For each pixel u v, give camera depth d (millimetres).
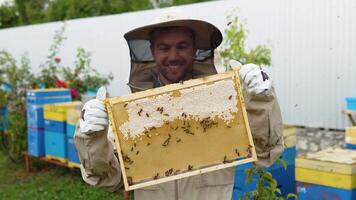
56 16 18016
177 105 1805
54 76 8547
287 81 6711
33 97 6594
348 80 6047
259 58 4695
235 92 1803
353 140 3795
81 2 16344
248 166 3615
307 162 3346
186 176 1790
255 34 7008
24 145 7504
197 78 1943
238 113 1806
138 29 1971
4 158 8195
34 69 11906
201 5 7660
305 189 3387
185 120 1806
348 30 5996
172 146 1812
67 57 10609
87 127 1722
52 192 6078
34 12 20969
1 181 6785
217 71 2104
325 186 3258
